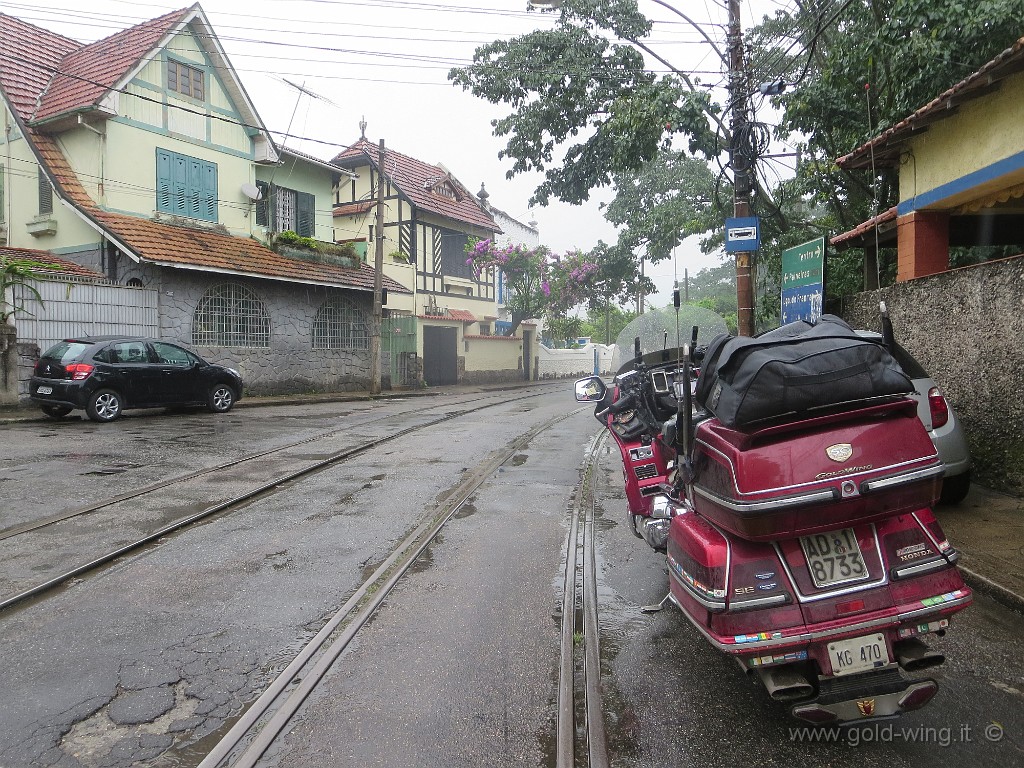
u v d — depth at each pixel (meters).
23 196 18.30
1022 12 8.36
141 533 5.97
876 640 2.85
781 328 3.49
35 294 14.86
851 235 10.07
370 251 26.61
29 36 20.06
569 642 4.05
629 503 5.14
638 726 3.21
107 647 3.95
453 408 17.39
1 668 3.69
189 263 17.19
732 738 3.10
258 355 20.12
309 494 7.54
